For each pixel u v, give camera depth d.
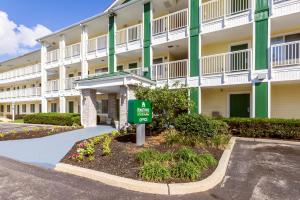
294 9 10.55
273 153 7.58
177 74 15.05
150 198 4.24
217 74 12.72
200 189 4.55
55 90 22.53
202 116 8.45
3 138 11.12
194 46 13.69
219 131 8.89
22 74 29.17
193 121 8.07
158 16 17.66
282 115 12.40
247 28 12.37
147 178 4.86
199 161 5.66
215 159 6.35
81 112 15.67
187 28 14.02
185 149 6.32
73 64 21.41
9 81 31.91
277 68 10.84
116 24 18.94
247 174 5.51
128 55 18.16
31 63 33.16
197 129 7.93
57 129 13.66
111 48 18.08
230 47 14.41
